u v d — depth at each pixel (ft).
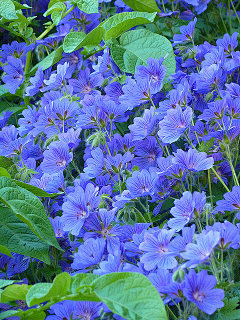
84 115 2.97
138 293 2.24
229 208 2.55
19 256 2.97
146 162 3.04
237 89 2.95
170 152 3.22
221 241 2.35
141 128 2.95
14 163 3.18
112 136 3.16
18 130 3.34
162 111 2.92
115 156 2.84
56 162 2.96
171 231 2.41
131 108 3.08
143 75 3.16
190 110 2.69
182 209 2.48
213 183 3.05
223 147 2.80
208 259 2.35
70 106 3.10
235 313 2.42
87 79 3.50
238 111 2.79
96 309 2.46
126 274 2.27
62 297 2.27
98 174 2.86
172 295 2.33
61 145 2.93
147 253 2.42
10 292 2.28
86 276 2.33
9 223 2.72
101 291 2.26
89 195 2.67
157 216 2.89
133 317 2.20
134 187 2.68
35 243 2.69
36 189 2.80
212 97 3.02
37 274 3.02
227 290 2.43
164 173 2.67
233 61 3.15
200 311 2.39
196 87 3.06
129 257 2.72
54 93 3.34
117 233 2.65
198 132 3.00
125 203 2.69
